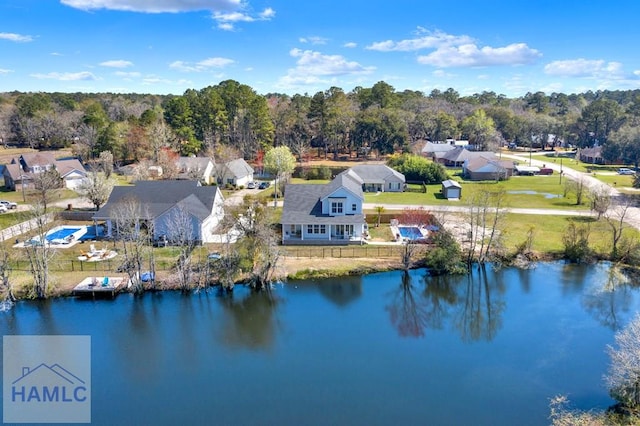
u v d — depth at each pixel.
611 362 29.16
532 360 29.78
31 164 80.50
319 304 38.50
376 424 23.77
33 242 40.12
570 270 45.06
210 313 36.84
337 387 27.05
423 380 27.67
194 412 24.89
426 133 140.62
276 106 149.25
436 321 35.59
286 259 46.00
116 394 26.59
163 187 55.88
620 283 41.88
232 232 48.56
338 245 50.06
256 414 24.64
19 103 147.12
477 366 29.17
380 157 118.94
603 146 117.50
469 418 24.11
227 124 119.00
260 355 30.73
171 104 115.69
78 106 171.12
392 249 48.69
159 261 44.16
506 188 83.38
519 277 43.75
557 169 105.69
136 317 35.97
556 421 23.69
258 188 84.12
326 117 123.00
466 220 56.75
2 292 38.47
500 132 151.62
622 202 68.31
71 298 38.72
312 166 100.81
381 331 34.09
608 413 24.17
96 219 50.75
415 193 80.00
